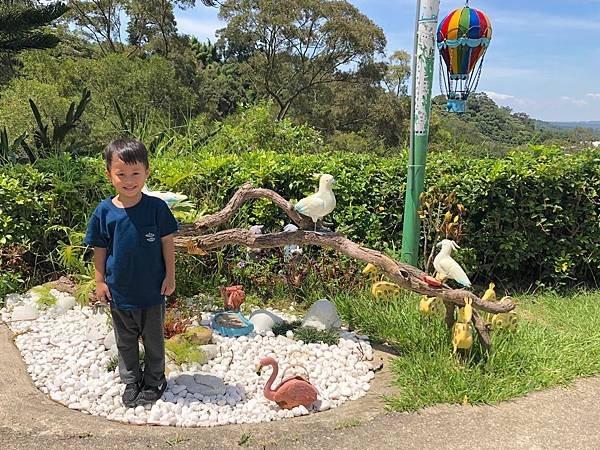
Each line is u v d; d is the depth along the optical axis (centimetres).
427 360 395
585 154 636
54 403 342
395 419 329
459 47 529
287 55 2870
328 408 353
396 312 471
